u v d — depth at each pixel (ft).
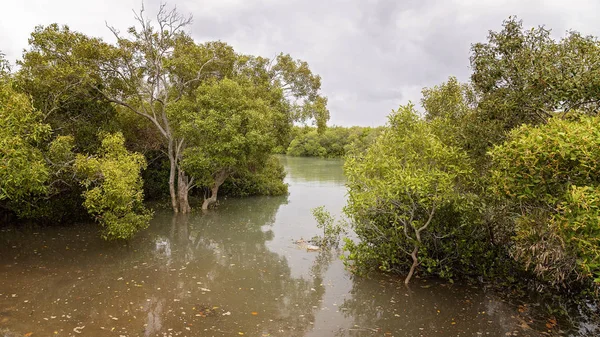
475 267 30.83
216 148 51.16
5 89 30.76
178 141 61.82
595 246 15.90
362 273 32.01
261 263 35.58
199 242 43.01
